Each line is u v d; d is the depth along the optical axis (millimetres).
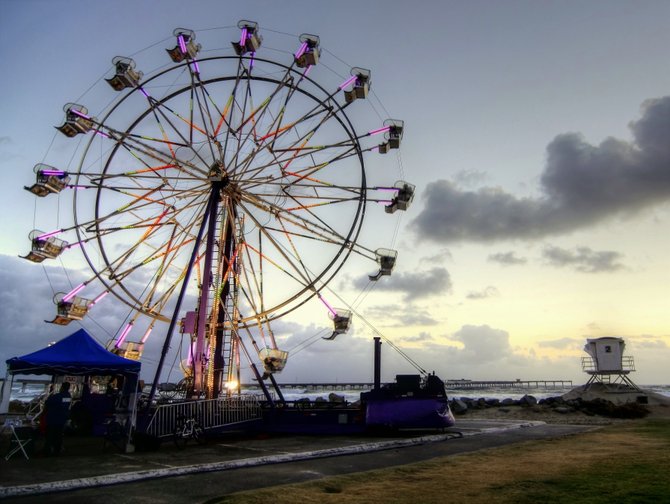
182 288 22578
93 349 17547
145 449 16734
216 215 26203
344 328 27016
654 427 23125
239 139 27938
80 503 9734
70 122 25969
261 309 27594
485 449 16281
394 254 28328
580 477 10641
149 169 27562
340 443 18906
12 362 16234
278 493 9945
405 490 10086
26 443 15094
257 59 28047
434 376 23109
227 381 25219
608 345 47031
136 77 26766
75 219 26969
